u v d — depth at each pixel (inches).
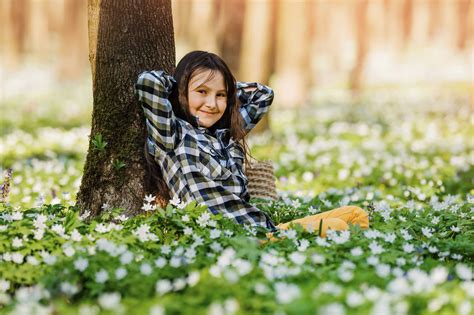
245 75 665.6
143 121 219.6
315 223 201.6
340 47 1371.8
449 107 847.7
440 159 429.7
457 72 1578.5
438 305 139.6
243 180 218.1
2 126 682.8
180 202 208.2
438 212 242.2
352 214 208.1
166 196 217.9
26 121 737.6
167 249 175.8
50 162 416.5
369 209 242.2
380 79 1577.3
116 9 220.4
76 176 366.6
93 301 153.9
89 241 177.8
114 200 218.1
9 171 231.6
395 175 375.6
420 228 212.4
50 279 156.3
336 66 1611.7
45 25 1483.8
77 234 178.1
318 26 1088.8
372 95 1138.7
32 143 542.9
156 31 224.8
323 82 1617.9
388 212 232.5
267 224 207.2
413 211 242.5
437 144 507.8
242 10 704.4
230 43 708.0
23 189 332.2
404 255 177.5
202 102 211.5
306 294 141.9
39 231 178.5
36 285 160.6
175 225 192.1
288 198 276.5
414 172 387.2
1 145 507.5
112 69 220.4
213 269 154.6
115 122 219.5
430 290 145.8
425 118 725.9
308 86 1062.4
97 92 223.6
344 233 183.5
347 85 1446.9
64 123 752.3
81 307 144.3
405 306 134.6
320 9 1054.4
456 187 353.4
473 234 212.8
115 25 220.4
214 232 182.1
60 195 302.4
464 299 143.6
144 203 216.4
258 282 150.3
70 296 153.1
